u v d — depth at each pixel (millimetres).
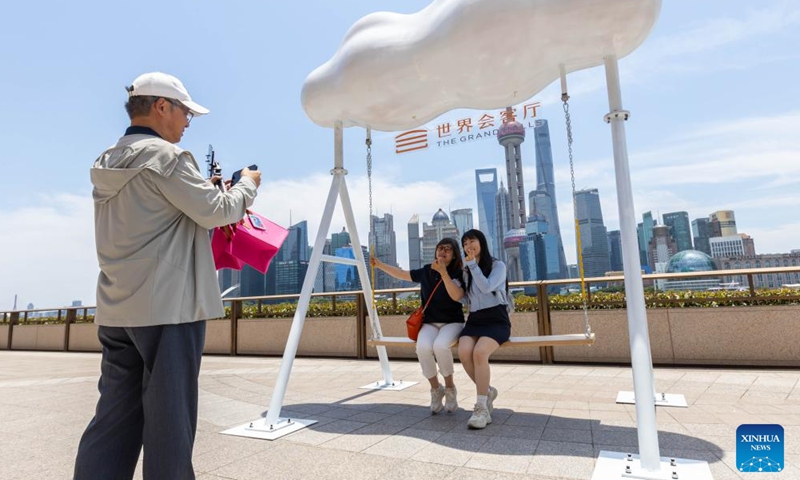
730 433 2791
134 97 1697
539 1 2752
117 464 1530
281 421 3264
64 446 2902
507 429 3016
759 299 5312
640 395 2301
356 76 3559
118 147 1608
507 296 3445
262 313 8641
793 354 5098
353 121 4059
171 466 1447
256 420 3426
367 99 3674
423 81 3424
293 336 3453
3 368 7727
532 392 4281
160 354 1496
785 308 5184
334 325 7688
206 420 3473
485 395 3121
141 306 1481
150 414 1474
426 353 3486
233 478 2238
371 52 3475
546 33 2838
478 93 3514
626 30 2701
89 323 11398
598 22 2701
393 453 2580
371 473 2270
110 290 1538
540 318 6184
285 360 3363
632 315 2467
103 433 1539
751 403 3637
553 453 2510
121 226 1520
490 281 3221
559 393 4223
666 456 2398
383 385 4828
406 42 3346
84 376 6445
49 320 12359
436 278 3666
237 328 8688
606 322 5910
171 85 1728
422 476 2215
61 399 4555
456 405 3596
